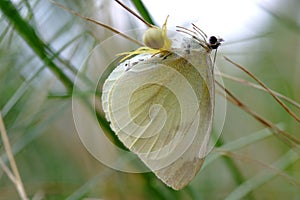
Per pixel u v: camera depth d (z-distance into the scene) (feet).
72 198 0.94
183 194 0.99
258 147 1.09
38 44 0.91
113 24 0.94
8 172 0.89
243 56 1.07
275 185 1.04
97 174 0.99
